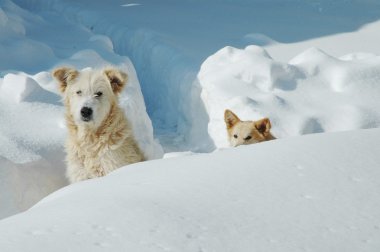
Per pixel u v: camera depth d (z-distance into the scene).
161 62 16.53
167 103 15.44
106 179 5.85
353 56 13.41
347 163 4.96
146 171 5.74
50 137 9.80
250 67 12.05
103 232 3.90
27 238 3.86
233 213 4.18
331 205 4.23
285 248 3.68
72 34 17.73
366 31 17.72
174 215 4.15
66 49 15.27
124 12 23.08
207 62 13.23
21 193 8.67
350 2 21.44
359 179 4.65
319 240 3.77
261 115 10.70
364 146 5.36
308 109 10.98
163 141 13.52
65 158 9.56
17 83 10.78
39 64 13.34
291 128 10.50
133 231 3.90
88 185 5.74
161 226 3.97
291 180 4.70
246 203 4.34
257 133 9.77
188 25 19.97
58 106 10.66
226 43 17.27
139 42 18.72
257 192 4.52
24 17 18.92
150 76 17.06
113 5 25.12
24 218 4.45
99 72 9.25
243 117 10.87
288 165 5.02
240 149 5.86
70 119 9.20
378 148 5.30
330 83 11.83
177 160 6.05
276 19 20.23
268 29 18.73
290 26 18.98
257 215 4.14
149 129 11.73
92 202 4.60
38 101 10.66
